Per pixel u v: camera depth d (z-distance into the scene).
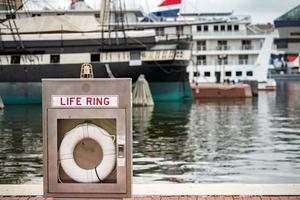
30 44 51.66
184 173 16.98
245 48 78.88
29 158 20.30
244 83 71.00
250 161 19.31
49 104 5.88
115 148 5.86
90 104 5.84
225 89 66.00
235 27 78.06
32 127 32.75
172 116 40.59
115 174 5.91
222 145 23.80
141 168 17.95
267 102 57.66
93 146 5.94
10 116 41.31
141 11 68.38
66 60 51.34
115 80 5.80
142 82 51.56
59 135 5.95
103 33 51.09
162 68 52.69
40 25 52.00
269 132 28.86
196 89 65.44
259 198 7.27
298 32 175.62
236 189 7.68
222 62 78.69
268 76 86.44
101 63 51.22
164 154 21.30
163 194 7.49
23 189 7.74
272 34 80.25
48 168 5.93
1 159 20.06
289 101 59.25
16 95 52.88
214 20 73.69
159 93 54.97
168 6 77.31
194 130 30.48
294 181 15.63
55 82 5.86
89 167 5.95
